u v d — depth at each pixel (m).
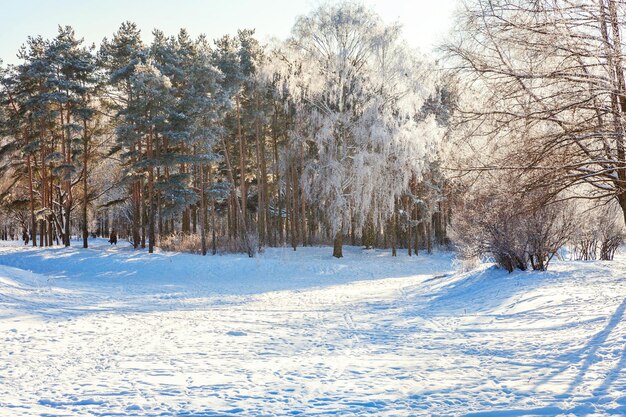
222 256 33.97
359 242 52.97
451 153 10.72
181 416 5.19
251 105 40.91
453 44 9.81
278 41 35.72
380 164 33.03
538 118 9.12
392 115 33.78
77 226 76.00
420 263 36.78
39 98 37.59
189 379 6.84
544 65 9.08
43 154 40.81
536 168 9.54
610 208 16.25
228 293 21.64
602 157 9.60
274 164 42.84
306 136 36.84
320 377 6.89
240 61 41.38
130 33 41.97
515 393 5.72
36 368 7.60
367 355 8.46
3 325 11.73
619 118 8.58
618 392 5.51
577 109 9.13
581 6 8.63
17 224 77.50
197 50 42.00
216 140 38.22
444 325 11.63
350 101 34.41
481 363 7.42
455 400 5.57
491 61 9.57
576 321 9.89
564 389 5.77
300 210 53.50
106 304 17.00
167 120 36.12
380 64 33.97
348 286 24.47
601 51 8.45
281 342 9.87
